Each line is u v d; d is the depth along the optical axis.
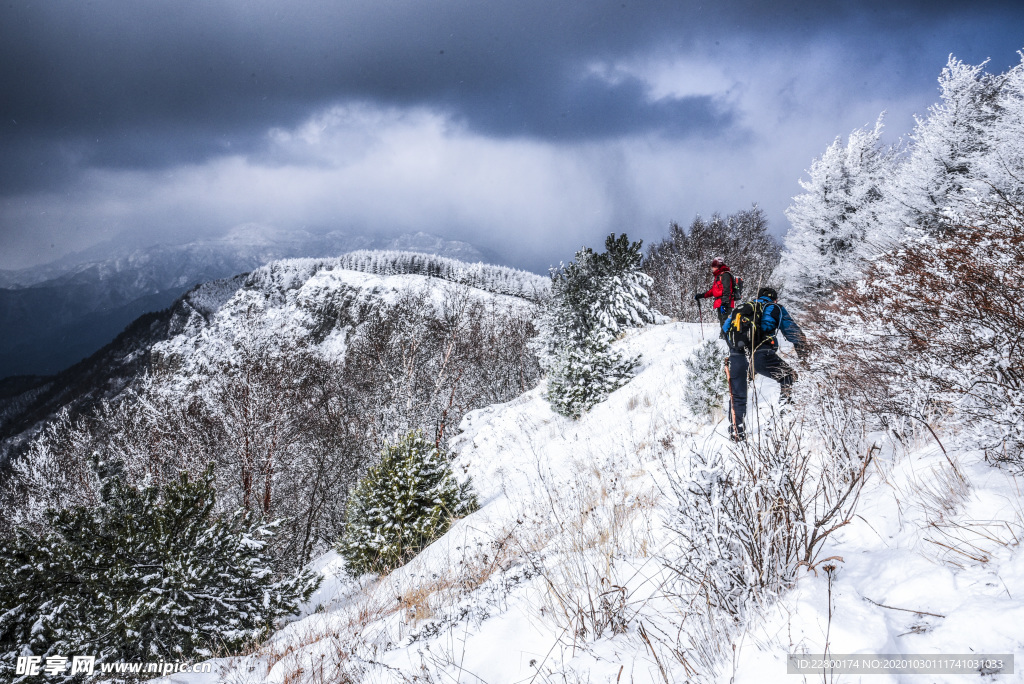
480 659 2.71
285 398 17.98
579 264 19.25
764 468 2.17
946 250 3.44
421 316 26.34
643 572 2.90
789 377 4.76
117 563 5.52
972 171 12.18
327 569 9.42
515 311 37.03
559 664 2.37
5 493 16.89
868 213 16.64
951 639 1.53
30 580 5.31
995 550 1.84
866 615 1.73
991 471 2.39
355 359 25.45
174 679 4.57
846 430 3.31
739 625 2.01
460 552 5.73
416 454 7.66
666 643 2.20
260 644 5.38
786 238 19.77
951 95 13.34
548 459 9.15
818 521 2.10
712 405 7.02
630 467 6.07
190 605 5.52
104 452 17.91
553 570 3.43
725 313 7.54
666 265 36.00
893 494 2.53
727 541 2.08
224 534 6.04
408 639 3.52
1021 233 3.15
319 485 19.95
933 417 3.11
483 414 18.42
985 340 2.79
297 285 149.62
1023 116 11.40
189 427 18.17
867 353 3.62
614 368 11.88
